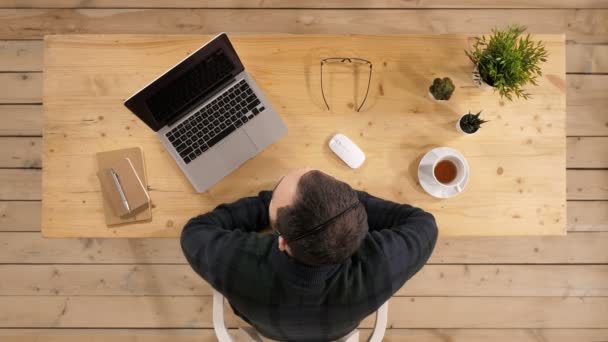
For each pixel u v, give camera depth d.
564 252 2.10
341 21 2.07
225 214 1.18
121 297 2.06
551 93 1.32
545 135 1.31
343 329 1.09
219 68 1.26
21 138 2.05
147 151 1.29
